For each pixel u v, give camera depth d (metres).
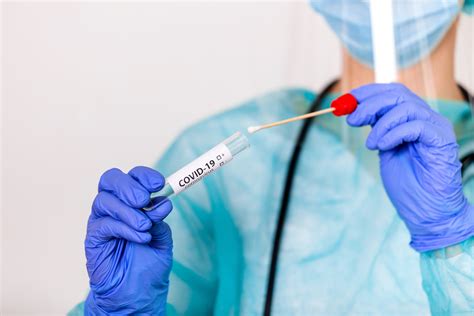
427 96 1.15
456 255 0.90
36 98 1.51
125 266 0.83
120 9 1.51
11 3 1.49
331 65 1.52
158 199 0.80
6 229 1.50
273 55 1.54
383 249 1.08
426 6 1.05
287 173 1.18
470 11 1.13
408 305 1.04
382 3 0.88
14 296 1.48
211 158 0.78
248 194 1.17
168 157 1.23
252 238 1.13
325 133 1.22
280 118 1.29
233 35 1.54
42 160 1.51
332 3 1.10
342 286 1.07
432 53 1.14
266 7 1.53
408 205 0.92
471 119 1.15
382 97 0.87
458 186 0.88
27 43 1.50
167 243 0.86
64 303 1.48
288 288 1.07
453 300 0.90
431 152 0.87
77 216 1.51
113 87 1.52
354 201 1.14
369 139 0.87
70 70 1.51
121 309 0.84
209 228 1.12
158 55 1.52
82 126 1.51
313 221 1.13
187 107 1.53
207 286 1.07
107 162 1.52
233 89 1.54
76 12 1.50
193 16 1.52
